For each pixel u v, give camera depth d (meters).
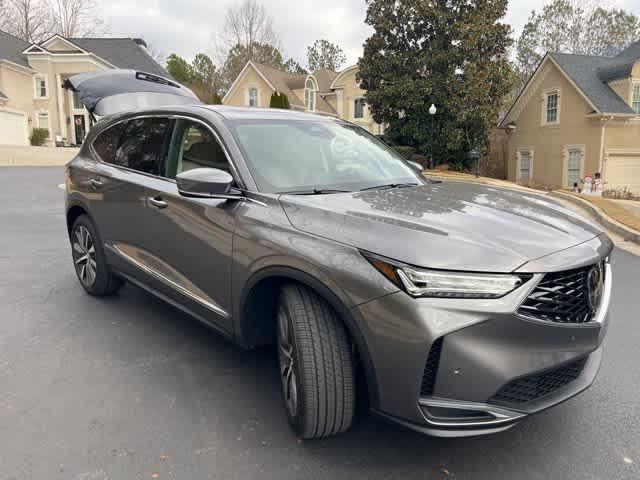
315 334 2.27
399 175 3.35
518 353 2.01
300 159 3.05
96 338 3.62
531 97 25.00
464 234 2.17
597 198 11.98
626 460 2.35
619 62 22.41
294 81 36.88
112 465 2.27
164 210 3.21
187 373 3.15
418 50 23.48
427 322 1.95
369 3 23.97
